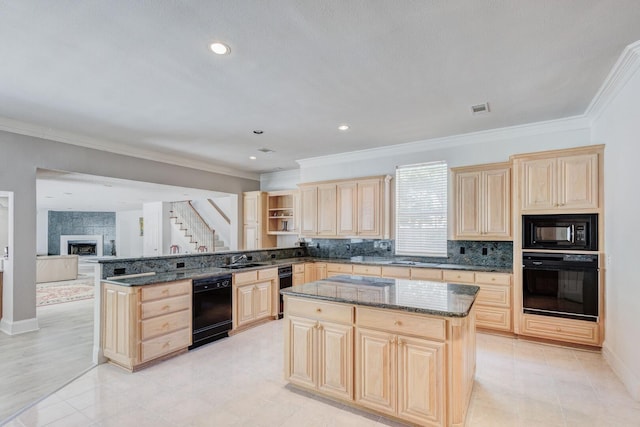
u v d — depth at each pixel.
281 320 5.01
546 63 2.70
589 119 3.98
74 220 14.27
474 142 4.79
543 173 3.86
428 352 2.19
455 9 2.02
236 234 7.46
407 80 3.01
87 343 4.01
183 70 2.79
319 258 6.12
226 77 2.93
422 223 5.27
